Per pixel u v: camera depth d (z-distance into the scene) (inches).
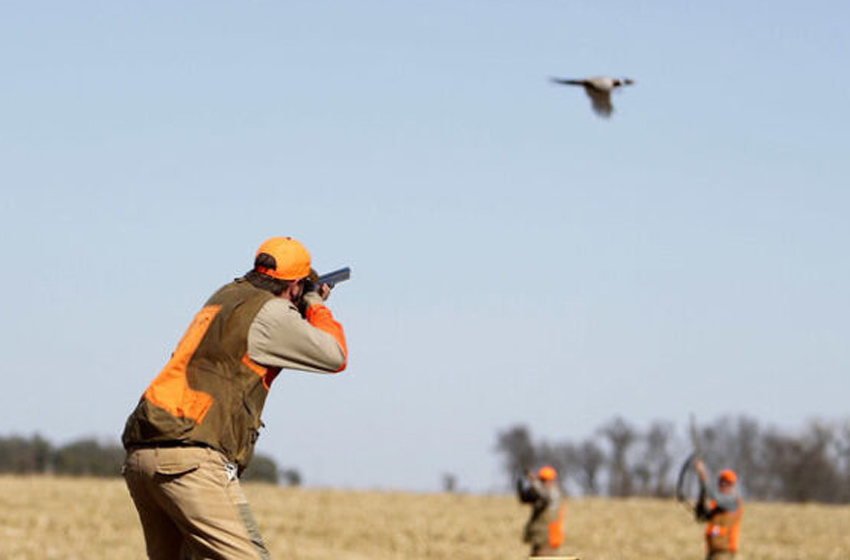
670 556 2731.3
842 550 2923.2
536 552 2329.0
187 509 606.5
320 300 661.3
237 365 614.9
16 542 2071.9
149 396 613.3
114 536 2391.7
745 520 3939.5
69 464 6604.3
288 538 2790.4
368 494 4237.2
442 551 2655.0
